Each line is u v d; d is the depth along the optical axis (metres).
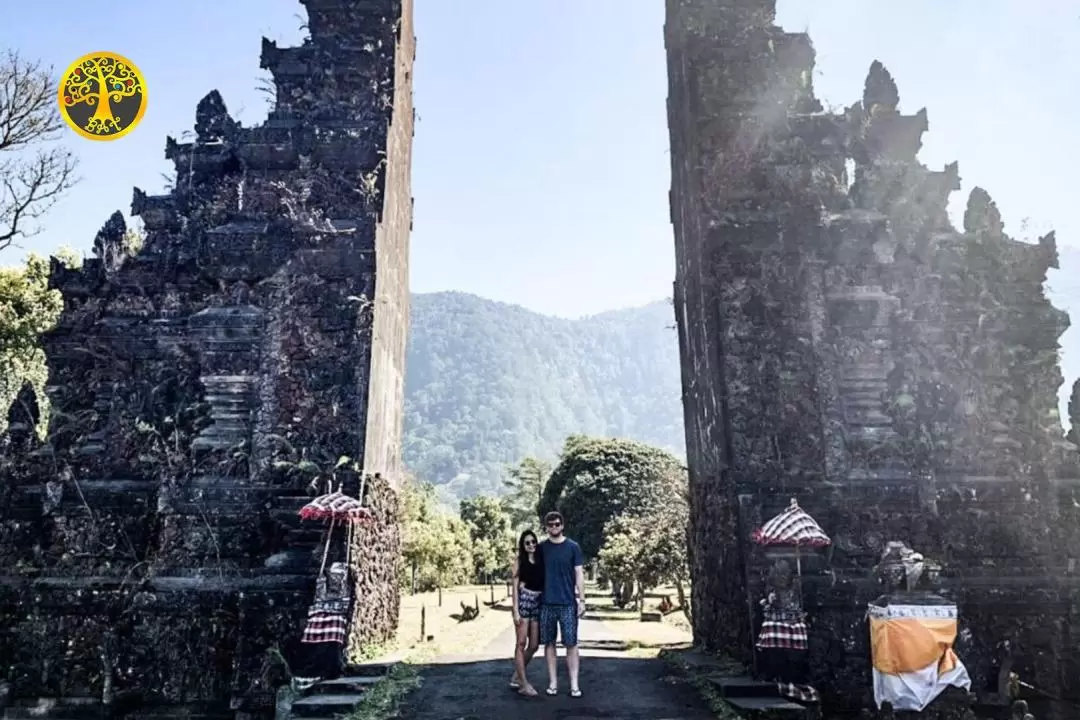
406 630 21.77
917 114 16.95
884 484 14.70
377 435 16.53
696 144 16.86
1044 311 15.71
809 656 13.59
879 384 15.38
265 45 18.27
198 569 14.62
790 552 14.01
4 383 28.80
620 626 26.16
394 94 18.25
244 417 15.63
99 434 15.63
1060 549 14.54
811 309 15.62
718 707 11.27
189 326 15.98
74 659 14.22
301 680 12.88
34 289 29.08
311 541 14.70
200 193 17.39
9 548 14.80
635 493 54.88
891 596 11.86
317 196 16.98
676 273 19.47
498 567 70.38
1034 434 15.16
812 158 16.58
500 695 11.86
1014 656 13.95
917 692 11.33
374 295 16.17
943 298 15.77
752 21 17.89
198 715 13.95
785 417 15.04
